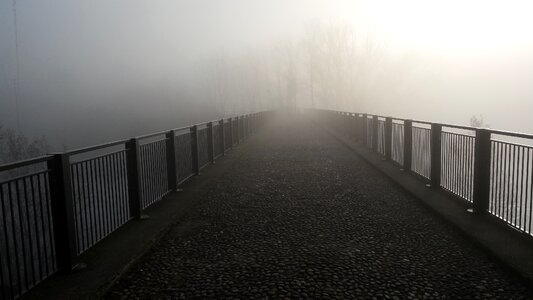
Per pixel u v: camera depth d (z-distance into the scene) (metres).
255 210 7.00
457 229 5.59
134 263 4.57
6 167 3.37
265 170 11.48
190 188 8.84
